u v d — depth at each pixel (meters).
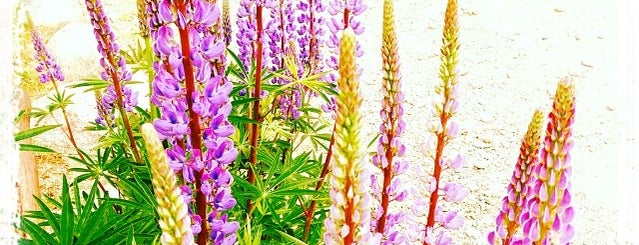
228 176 2.37
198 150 2.29
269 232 4.26
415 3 11.57
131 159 4.39
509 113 8.20
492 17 10.86
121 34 9.70
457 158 2.49
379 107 8.26
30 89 6.96
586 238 6.02
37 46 4.41
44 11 8.51
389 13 2.48
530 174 2.07
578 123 7.89
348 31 1.51
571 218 1.74
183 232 1.60
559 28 10.46
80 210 3.54
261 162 4.84
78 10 9.16
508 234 2.18
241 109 4.44
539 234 1.76
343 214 1.66
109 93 3.82
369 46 9.98
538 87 8.79
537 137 2.04
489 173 7.04
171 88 2.20
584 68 9.21
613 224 6.18
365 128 7.70
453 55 2.32
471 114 8.16
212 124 2.27
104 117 4.40
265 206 4.24
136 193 3.89
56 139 6.19
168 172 1.54
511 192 2.14
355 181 1.62
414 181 6.84
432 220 2.56
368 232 1.70
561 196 1.73
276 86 4.38
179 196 1.57
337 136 1.58
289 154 4.56
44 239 3.30
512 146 7.54
